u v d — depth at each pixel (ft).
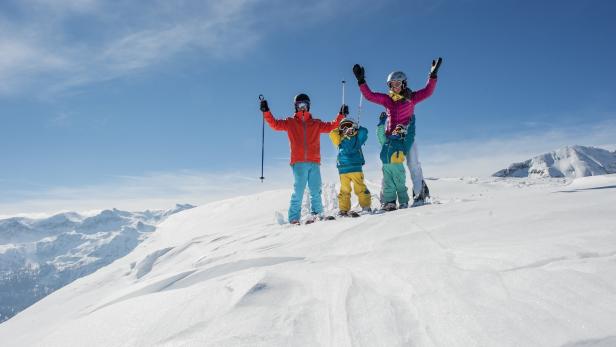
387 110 20.52
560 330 4.38
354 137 21.25
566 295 5.06
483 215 11.58
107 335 7.39
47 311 16.74
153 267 21.54
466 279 6.31
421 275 6.97
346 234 13.24
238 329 6.23
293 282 8.07
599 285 5.13
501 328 4.72
